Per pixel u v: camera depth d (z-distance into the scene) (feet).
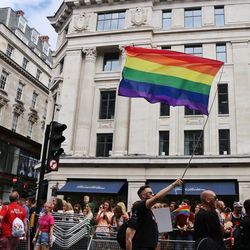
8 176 112.68
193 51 87.04
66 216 33.91
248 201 19.45
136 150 81.10
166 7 91.35
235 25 84.84
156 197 16.47
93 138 88.33
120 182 80.53
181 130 81.51
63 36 108.06
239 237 19.11
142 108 83.56
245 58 82.33
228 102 81.00
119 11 94.58
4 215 29.68
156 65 30.14
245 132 77.25
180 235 31.68
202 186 74.28
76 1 96.84
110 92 91.50
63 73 97.35
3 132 112.27
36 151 129.18
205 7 88.63
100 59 94.32
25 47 134.72
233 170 74.64
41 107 143.74
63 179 83.71
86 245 30.42
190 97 29.14
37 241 30.83
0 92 117.60
